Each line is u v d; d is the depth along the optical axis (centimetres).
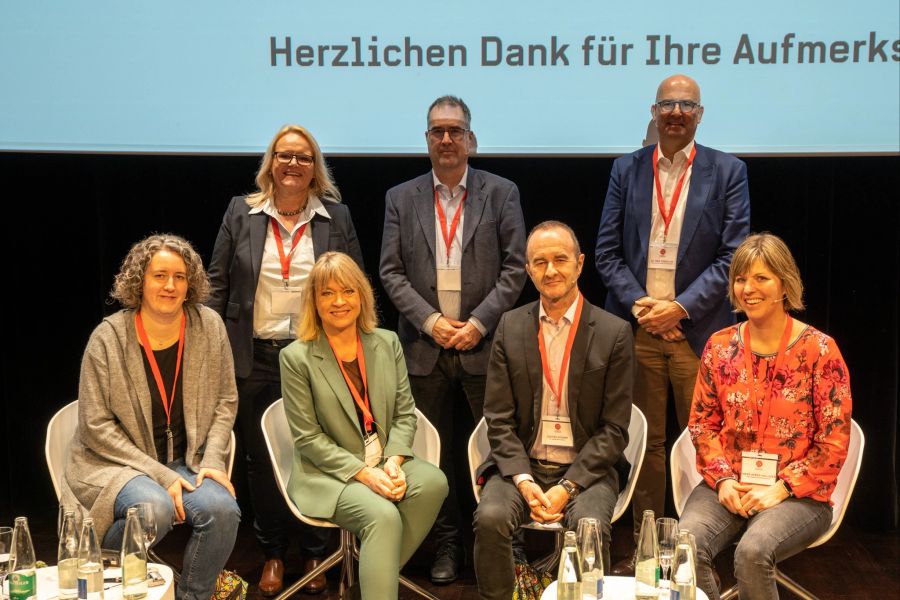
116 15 367
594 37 357
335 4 364
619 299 328
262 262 327
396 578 270
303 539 342
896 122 350
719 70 354
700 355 324
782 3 349
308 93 367
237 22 366
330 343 295
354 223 403
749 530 251
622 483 292
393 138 367
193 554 270
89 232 406
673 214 326
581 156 362
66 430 291
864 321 379
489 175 337
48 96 371
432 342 332
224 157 397
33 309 411
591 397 283
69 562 215
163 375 287
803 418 262
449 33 362
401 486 279
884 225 373
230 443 299
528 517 284
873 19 347
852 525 392
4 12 369
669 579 213
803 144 354
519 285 329
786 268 261
